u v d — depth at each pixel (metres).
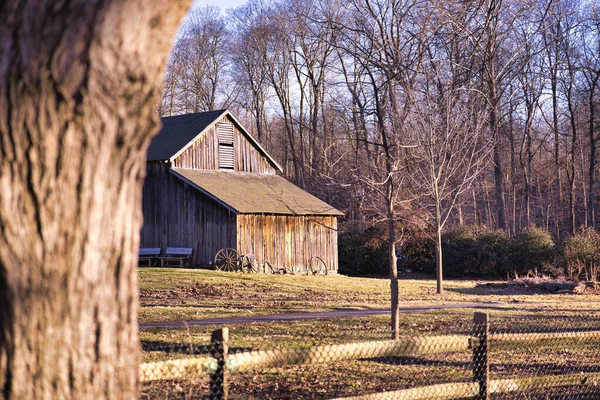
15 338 3.75
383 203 22.08
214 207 36.31
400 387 10.21
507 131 62.19
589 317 19.45
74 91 3.66
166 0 3.81
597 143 62.41
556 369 11.64
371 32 17.91
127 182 4.04
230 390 9.93
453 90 24.77
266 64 67.81
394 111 20.20
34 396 3.77
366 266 46.34
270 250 37.31
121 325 4.06
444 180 25.81
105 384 3.96
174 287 28.25
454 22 26.45
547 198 63.28
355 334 15.69
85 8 3.60
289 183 42.47
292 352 7.21
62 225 3.77
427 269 47.12
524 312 21.47
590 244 40.41
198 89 70.81
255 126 75.50
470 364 12.12
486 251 43.59
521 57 50.47
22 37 3.60
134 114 3.89
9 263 3.72
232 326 17.34
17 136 3.66
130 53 3.73
